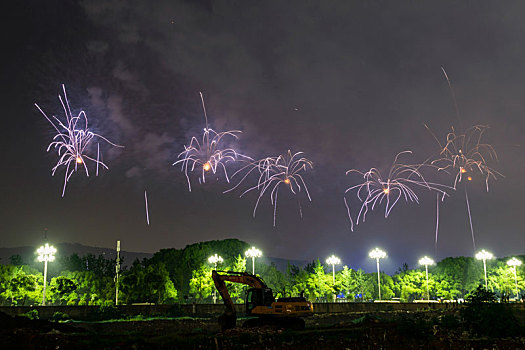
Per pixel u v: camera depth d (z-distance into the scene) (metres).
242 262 75.19
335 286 79.56
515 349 20.05
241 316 48.41
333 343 21.00
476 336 22.11
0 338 18.84
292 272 87.50
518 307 36.16
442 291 91.12
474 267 92.06
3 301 69.62
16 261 76.44
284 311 29.53
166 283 72.00
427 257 88.69
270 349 19.91
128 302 71.12
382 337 21.97
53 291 66.50
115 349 18.64
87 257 93.75
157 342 19.30
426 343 21.19
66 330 24.16
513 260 84.88
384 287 99.81
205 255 84.62
